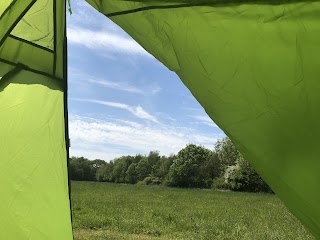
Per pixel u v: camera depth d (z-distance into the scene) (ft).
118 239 27.91
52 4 9.07
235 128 7.25
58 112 10.09
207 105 7.51
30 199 9.45
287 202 7.07
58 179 9.90
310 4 6.65
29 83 9.80
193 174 196.65
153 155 294.05
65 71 9.97
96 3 8.34
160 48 8.08
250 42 7.21
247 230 33.99
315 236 7.11
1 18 8.45
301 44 6.89
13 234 9.14
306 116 6.84
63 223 9.56
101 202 67.92
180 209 57.72
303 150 6.83
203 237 29.50
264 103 7.11
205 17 7.37
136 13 7.91
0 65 9.54
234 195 116.88
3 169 9.44
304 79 6.89
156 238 29.25
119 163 304.09
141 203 69.46
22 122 9.74
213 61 7.45
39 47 9.66
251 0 6.90
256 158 7.14
